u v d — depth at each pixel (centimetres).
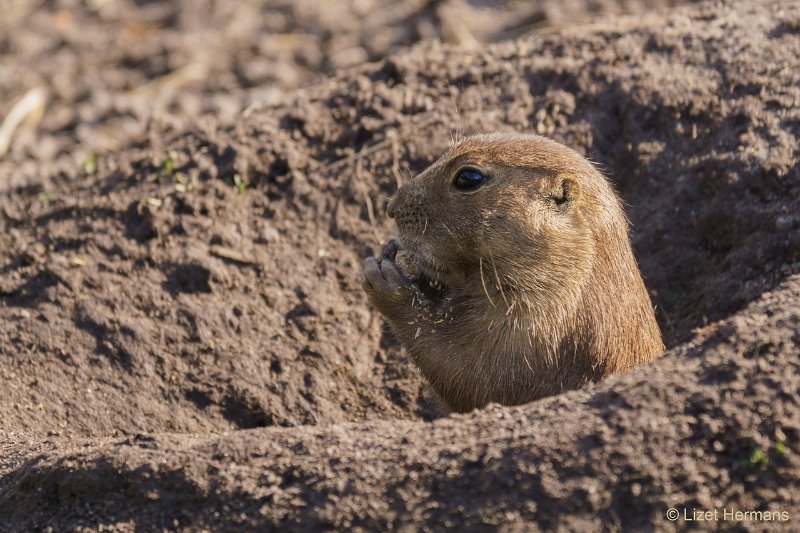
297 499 804
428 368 1068
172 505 829
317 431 856
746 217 1218
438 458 802
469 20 2147
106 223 1320
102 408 1142
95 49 2156
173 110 1922
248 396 1184
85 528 838
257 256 1294
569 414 820
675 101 1341
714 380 820
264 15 2277
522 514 766
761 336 849
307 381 1207
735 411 795
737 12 1474
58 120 1934
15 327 1211
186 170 1362
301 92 1499
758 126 1283
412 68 1459
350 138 1393
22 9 2306
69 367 1177
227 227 1315
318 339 1240
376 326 1262
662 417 796
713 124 1316
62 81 2050
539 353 1029
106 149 1798
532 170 1041
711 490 770
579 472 775
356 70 1509
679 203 1288
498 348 1038
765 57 1355
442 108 1407
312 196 1347
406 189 1084
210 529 809
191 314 1234
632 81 1376
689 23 1477
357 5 2288
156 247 1291
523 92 1409
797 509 768
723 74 1351
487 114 1391
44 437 1029
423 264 1090
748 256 1190
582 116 1379
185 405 1166
